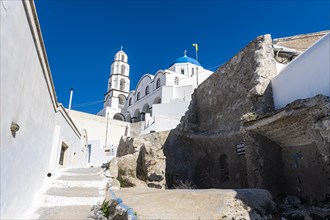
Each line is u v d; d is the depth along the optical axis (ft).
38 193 24.30
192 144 49.37
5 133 12.32
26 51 14.16
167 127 84.07
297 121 25.11
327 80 23.61
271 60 35.81
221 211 17.57
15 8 11.48
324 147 21.17
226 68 45.19
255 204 19.76
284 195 28.60
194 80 129.39
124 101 171.42
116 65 180.55
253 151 29.76
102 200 24.45
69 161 48.06
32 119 17.87
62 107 35.55
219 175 40.78
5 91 11.56
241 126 31.94
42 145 23.76
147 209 17.06
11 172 14.15
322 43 24.66
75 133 55.06
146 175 42.70
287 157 29.81
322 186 24.52
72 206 22.52
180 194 20.21
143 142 50.83
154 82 134.10
